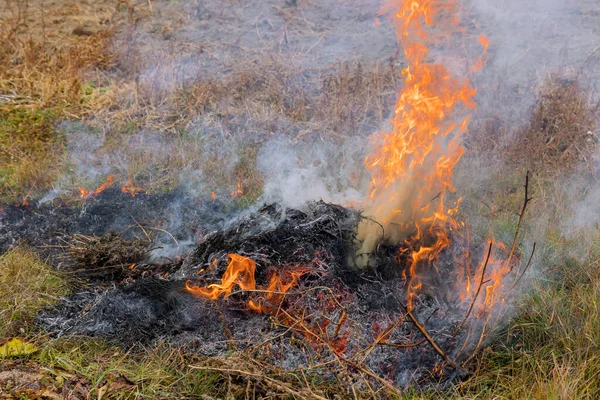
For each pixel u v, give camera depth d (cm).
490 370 415
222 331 441
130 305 459
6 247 561
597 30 1001
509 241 539
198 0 1128
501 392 396
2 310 454
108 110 822
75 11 1104
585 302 449
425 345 427
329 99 815
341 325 423
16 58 942
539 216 574
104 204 636
